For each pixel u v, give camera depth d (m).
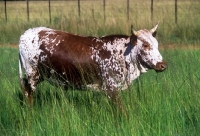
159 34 21.38
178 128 9.06
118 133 8.62
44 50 10.30
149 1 53.91
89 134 8.70
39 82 10.77
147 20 24.08
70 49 10.15
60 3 59.00
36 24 25.19
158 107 9.56
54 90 10.77
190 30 22.64
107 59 9.93
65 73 10.20
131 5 44.03
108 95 9.97
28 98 10.61
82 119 9.27
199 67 12.88
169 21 25.67
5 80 11.50
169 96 10.13
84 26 22.80
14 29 25.09
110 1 60.03
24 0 62.91
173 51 16.64
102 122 8.96
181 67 12.63
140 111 9.45
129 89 9.93
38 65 10.48
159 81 11.10
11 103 10.05
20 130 9.12
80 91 10.62
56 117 9.09
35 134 8.80
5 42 23.91
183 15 29.31
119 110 9.60
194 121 9.41
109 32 22.12
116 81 9.89
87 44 10.17
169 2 50.09
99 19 24.17
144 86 10.45
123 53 9.89
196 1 41.12
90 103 9.82
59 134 8.69
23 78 10.76
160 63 9.34
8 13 39.44
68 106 9.37
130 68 9.86
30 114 9.57
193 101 9.88
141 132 8.67
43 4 57.75
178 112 9.59
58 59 10.18
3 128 9.05
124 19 24.23
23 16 36.12
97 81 10.09
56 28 23.39
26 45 10.48
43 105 9.93
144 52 9.45
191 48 17.73
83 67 10.05
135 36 9.55
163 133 8.81
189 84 10.62
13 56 17.91
